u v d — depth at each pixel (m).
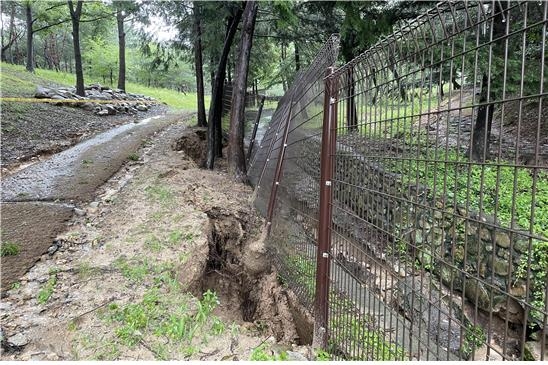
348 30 6.91
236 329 2.63
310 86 3.20
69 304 2.78
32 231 4.10
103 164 7.21
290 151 3.86
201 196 5.62
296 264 3.22
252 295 4.03
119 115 13.39
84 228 4.34
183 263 3.56
